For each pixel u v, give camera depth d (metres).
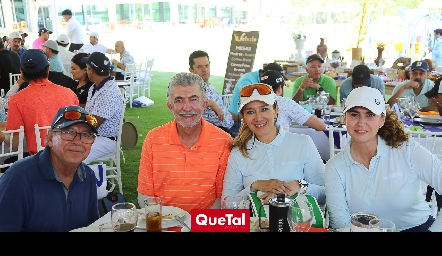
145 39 20.75
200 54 3.75
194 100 1.98
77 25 10.62
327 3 20.92
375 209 1.85
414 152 1.80
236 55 7.21
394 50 13.10
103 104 3.47
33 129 3.04
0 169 3.17
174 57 17.28
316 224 1.62
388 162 1.82
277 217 1.39
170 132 2.09
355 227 1.40
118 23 21.39
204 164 2.09
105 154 3.61
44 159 1.69
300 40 7.86
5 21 16.67
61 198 1.72
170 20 22.03
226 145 2.14
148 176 2.13
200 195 2.11
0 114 3.69
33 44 9.76
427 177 1.79
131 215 1.56
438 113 3.73
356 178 1.85
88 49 9.87
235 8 23.64
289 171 2.11
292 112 3.16
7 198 1.63
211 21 22.73
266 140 2.12
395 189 1.81
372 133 1.76
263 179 2.11
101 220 1.75
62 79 4.87
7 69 6.20
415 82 4.29
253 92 2.03
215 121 3.72
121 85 7.86
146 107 8.05
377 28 13.95
